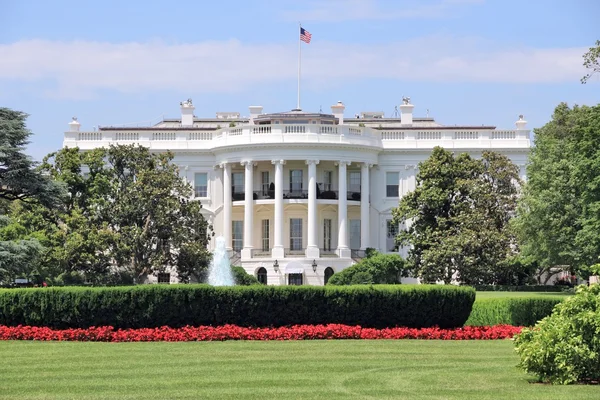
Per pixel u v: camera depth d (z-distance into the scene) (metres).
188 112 131.00
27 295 49.12
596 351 34.41
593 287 35.31
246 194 110.38
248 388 33.97
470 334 49.22
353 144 110.56
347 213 113.56
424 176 96.81
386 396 32.38
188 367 38.72
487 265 91.06
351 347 45.06
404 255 113.88
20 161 59.91
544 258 75.75
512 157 114.69
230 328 48.31
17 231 85.62
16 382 35.28
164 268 87.38
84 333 47.81
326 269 108.62
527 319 55.09
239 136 110.88
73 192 89.19
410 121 128.50
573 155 69.44
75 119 116.06
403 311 50.16
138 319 48.88
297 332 48.22
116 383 34.94
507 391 33.19
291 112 118.94
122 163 91.12
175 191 92.06
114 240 84.19
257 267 108.06
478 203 95.25
